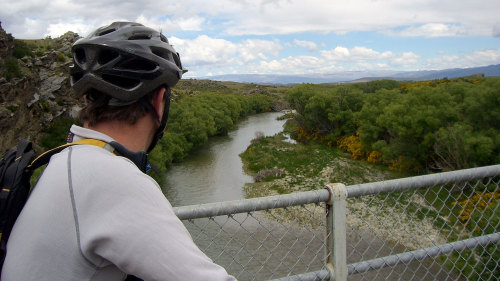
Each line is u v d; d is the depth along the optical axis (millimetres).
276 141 40219
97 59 1027
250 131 54000
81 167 876
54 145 27859
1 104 23906
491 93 22406
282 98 113938
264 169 27281
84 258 823
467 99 24578
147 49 1069
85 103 1104
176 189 24141
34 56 31625
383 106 33375
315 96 40031
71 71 1113
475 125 23719
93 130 1018
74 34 39375
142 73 1024
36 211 854
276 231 10844
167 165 31438
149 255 792
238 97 79438
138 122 1070
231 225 11891
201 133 38094
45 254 824
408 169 26812
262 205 1806
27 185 946
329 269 1939
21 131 25375
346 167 28188
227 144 42312
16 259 836
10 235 882
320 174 26500
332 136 38000
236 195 22594
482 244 2299
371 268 2078
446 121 24766
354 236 8930
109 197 835
